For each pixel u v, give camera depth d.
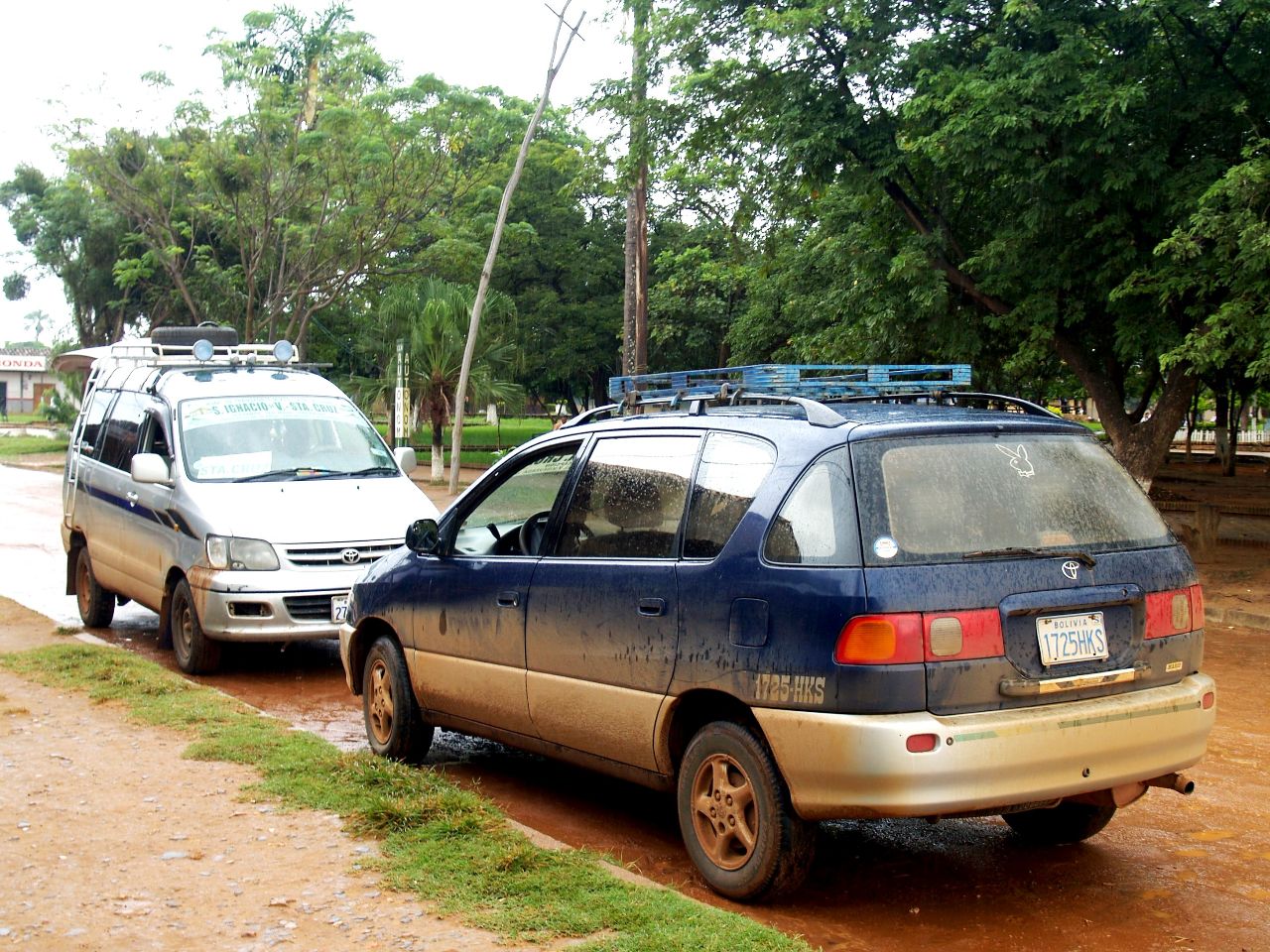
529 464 6.30
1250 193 11.66
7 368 91.00
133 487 10.63
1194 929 4.68
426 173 30.84
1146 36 13.82
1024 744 4.47
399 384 28.84
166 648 10.61
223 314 39.81
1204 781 6.78
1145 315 13.76
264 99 30.05
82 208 43.50
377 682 7.03
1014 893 5.06
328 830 5.31
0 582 14.61
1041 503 4.86
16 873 4.84
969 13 14.23
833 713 4.46
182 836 5.25
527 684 5.83
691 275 36.84
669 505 5.32
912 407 5.40
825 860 5.48
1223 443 37.31
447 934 4.20
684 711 5.17
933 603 4.46
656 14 16.34
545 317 46.41
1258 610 12.27
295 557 9.20
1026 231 13.83
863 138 14.88
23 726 7.20
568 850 5.00
